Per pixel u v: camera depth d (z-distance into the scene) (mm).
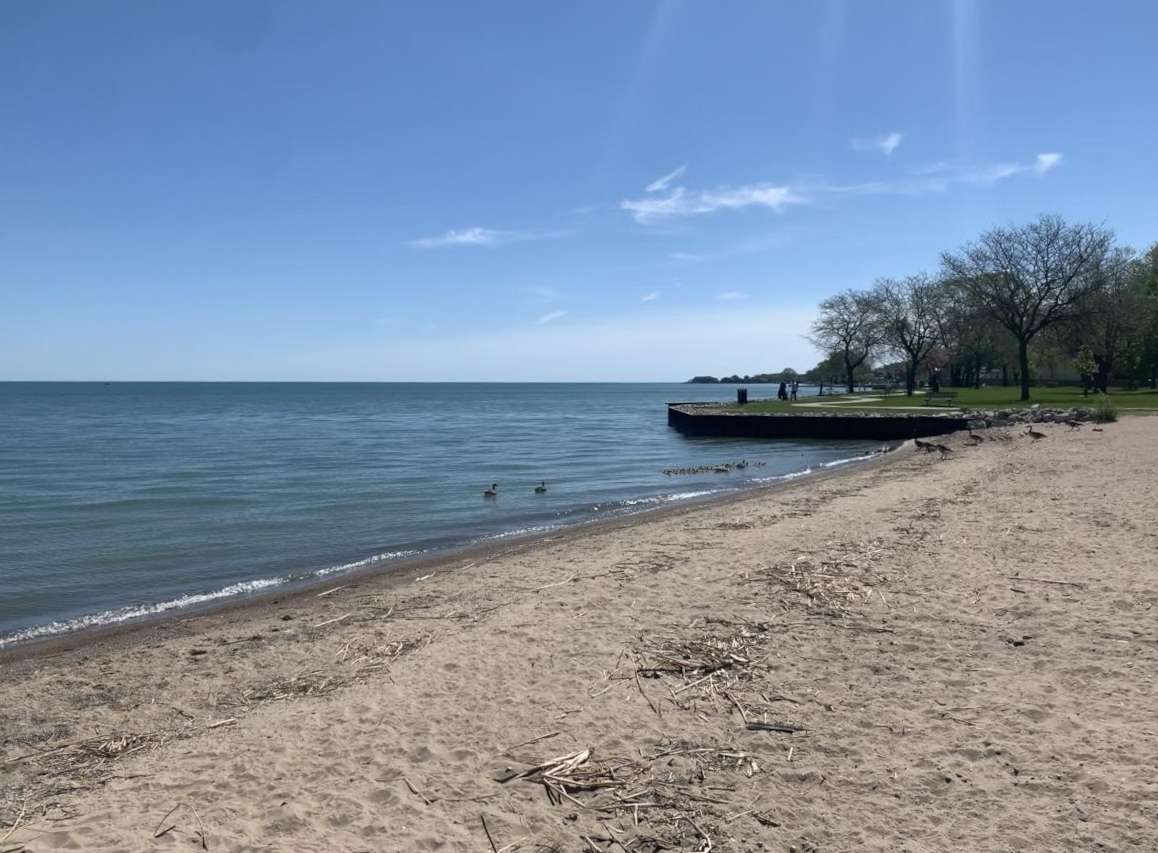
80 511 19406
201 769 5078
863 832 4039
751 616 7793
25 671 7852
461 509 19750
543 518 18203
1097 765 4527
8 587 12078
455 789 4637
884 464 25453
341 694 6395
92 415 79125
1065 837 3877
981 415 36375
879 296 79750
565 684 6273
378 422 67875
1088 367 58531
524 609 8633
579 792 4566
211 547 15055
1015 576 8812
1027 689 5695
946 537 11180
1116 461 19250
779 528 12836
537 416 79312
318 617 9383
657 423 63750
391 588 10891
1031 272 49000
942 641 6836
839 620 7539
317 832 4195
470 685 6340
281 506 20281
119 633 9367
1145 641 6508
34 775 5316
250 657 7832
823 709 5574
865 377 116562
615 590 9266
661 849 3979
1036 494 14703
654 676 6344
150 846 4078
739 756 4926
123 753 5621
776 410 47500
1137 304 55250
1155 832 3857
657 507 19281
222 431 54844
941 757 4770
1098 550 9836
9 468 29828
